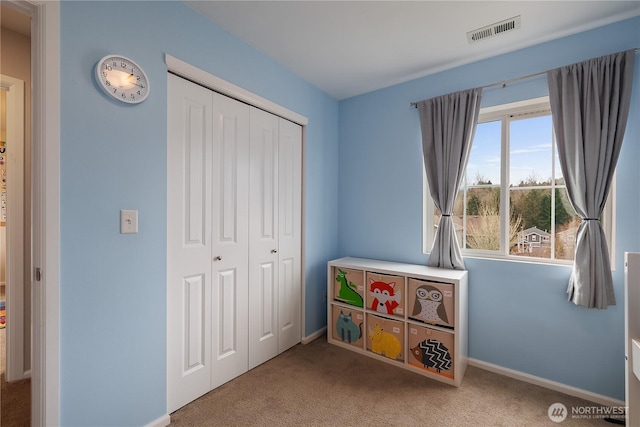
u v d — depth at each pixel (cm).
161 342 161
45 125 119
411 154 259
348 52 219
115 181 141
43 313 120
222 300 197
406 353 219
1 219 424
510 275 213
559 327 195
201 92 182
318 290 283
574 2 162
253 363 219
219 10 175
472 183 239
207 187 186
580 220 199
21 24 186
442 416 169
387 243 273
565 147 187
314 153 275
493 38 198
